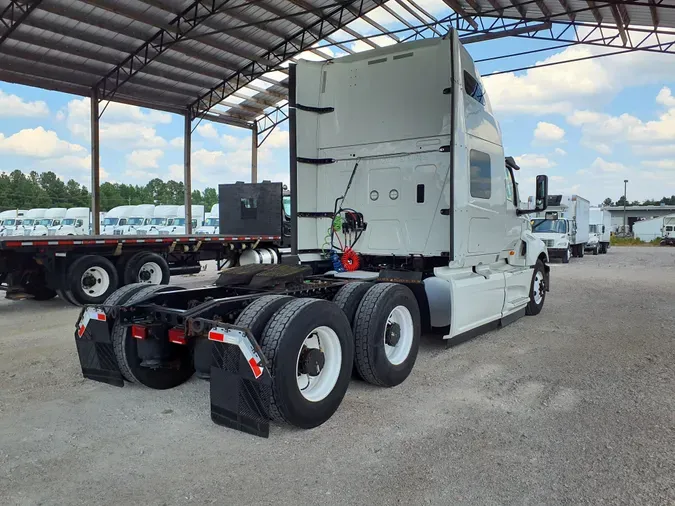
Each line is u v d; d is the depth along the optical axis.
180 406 3.96
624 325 7.19
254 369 3.17
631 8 13.48
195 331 3.51
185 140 21.20
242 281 4.43
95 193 17.86
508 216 6.75
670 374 4.80
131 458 3.10
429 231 5.66
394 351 4.57
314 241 6.35
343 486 2.79
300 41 17.81
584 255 26.38
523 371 4.93
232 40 17.06
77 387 4.39
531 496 2.68
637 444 3.28
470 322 5.57
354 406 4.00
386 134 5.89
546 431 3.50
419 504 2.61
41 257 8.09
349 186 6.15
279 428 3.57
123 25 14.70
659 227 55.38
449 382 4.60
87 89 17.75
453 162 5.04
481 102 5.84
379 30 17.19
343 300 4.36
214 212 28.72
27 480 2.83
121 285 9.09
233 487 2.77
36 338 6.22
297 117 6.05
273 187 12.75
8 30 13.35
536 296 7.96
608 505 2.59
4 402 4.02
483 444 3.30
